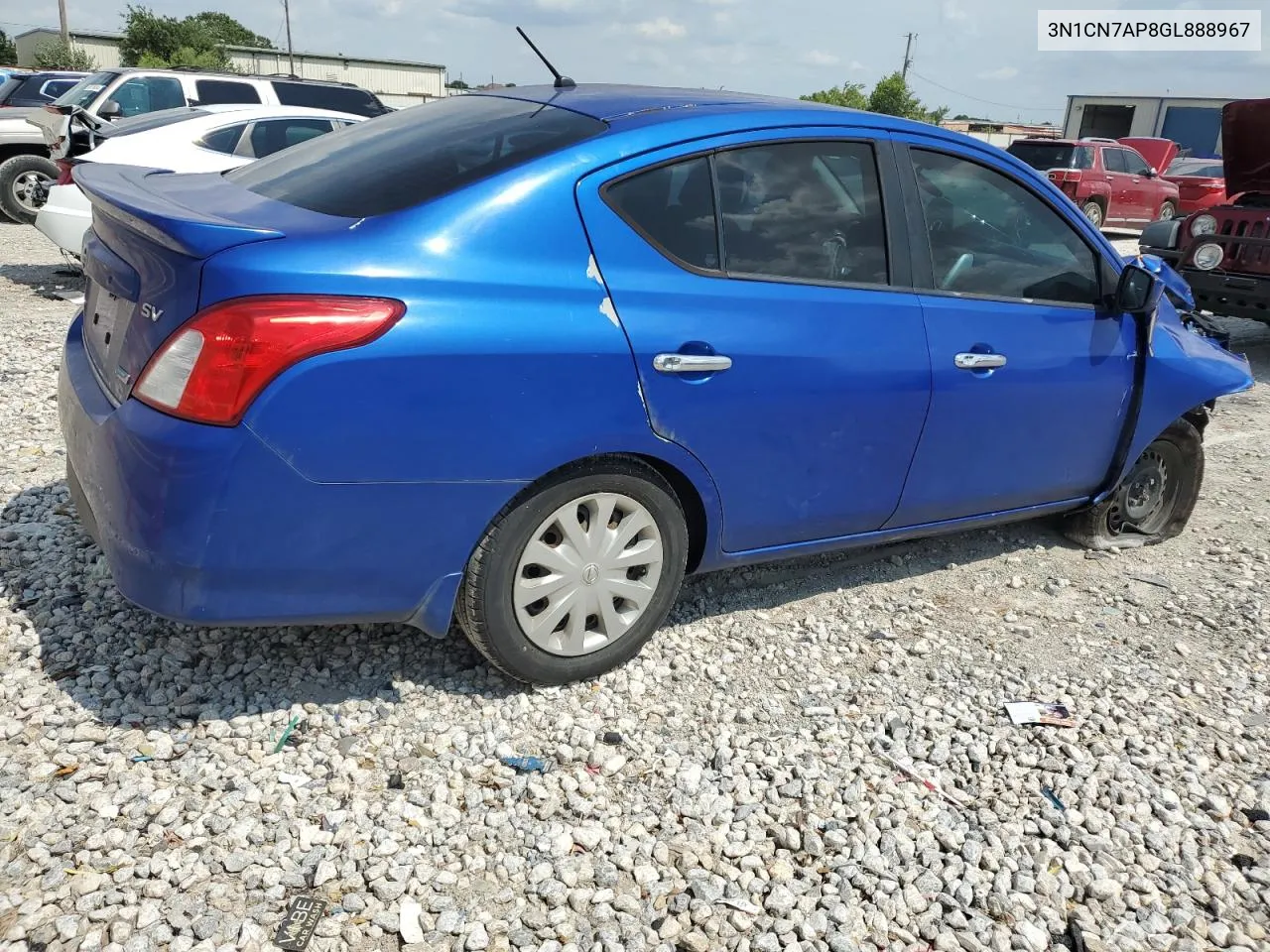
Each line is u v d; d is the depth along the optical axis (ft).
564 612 9.92
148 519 8.04
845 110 11.36
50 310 26.30
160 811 8.23
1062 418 13.12
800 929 7.66
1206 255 29.35
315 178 10.08
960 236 12.05
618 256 9.46
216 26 274.77
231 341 7.80
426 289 8.43
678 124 10.11
